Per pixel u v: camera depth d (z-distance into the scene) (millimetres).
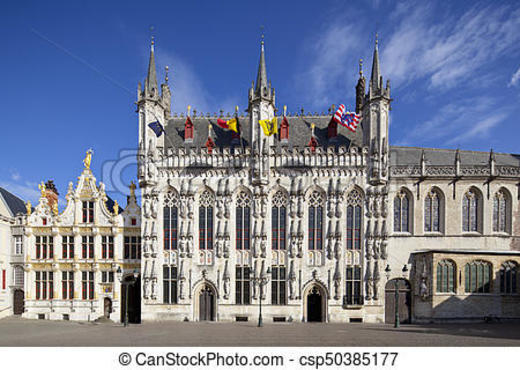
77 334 32531
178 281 42844
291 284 42156
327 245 42750
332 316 41750
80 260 46438
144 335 31453
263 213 43000
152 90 45750
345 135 47656
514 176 44500
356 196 43750
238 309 42250
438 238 43938
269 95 44438
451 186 44625
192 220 43500
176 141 48094
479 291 41719
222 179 44094
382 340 28016
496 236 44031
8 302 48375
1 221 47906
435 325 38875
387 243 42562
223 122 46906
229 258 42875
